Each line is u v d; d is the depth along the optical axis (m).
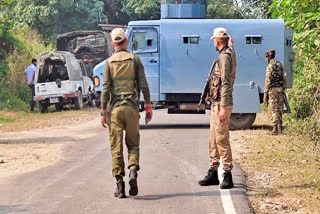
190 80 19.86
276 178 11.07
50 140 17.56
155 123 21.94
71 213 8.63
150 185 10.45
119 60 9.57
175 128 20.06
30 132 20.36
